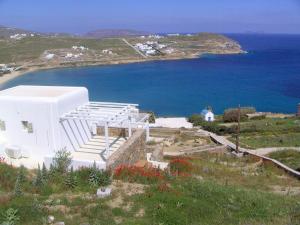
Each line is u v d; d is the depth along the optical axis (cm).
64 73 13938
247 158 3381
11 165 1838
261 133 5044
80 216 1238
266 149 4038
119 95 9831
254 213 1381
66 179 1570
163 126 5856
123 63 16650
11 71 13775
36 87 2397
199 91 10119
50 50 17925
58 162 1827
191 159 2845
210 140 4588
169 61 17412
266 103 8625
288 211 1442
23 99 2036
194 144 4138
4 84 11550
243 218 1322
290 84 10969
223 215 1335
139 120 3145
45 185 1523
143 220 1212
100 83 11738
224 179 2177
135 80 12194
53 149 2048
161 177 1723
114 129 2450
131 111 2380
